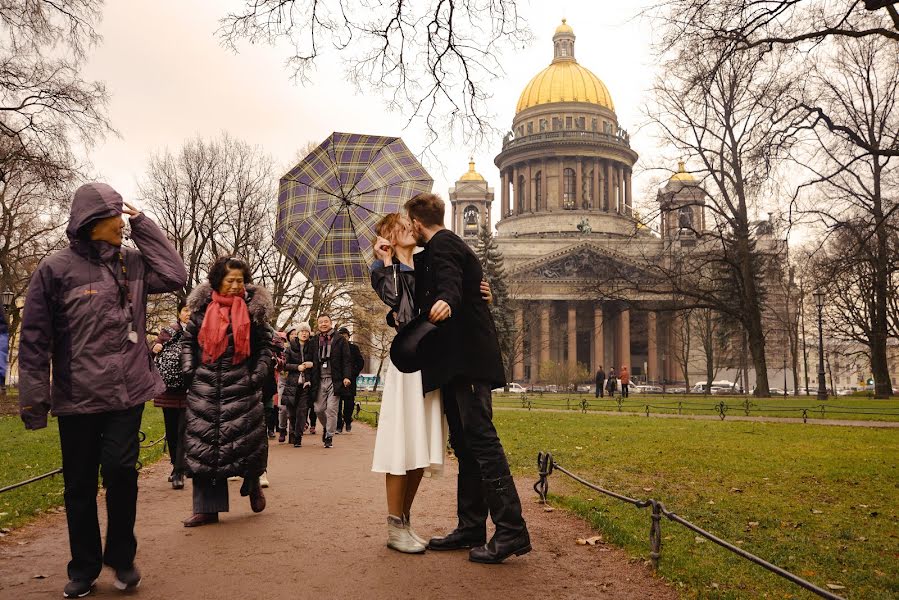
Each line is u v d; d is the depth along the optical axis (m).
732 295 49.34
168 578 5.43
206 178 43.19
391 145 9.05
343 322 45.44
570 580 5.52
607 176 110.88
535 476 11.05
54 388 5.06
